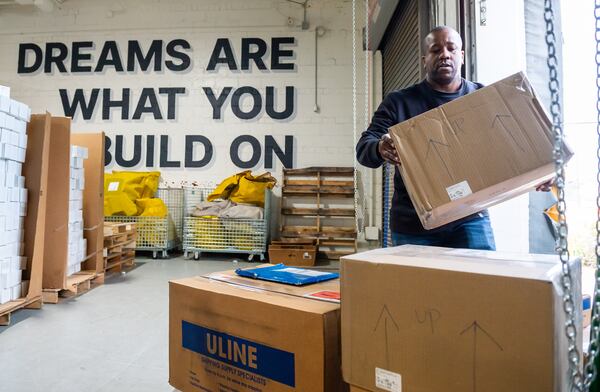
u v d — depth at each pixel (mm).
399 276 717
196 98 5297
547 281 572
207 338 1100
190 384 1148
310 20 5250
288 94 5238
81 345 1963
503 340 602
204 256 4887
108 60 5355
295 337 888
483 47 1998
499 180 878
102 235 3346
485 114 930
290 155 5219
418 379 687
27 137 2555
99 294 2953
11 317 2379
